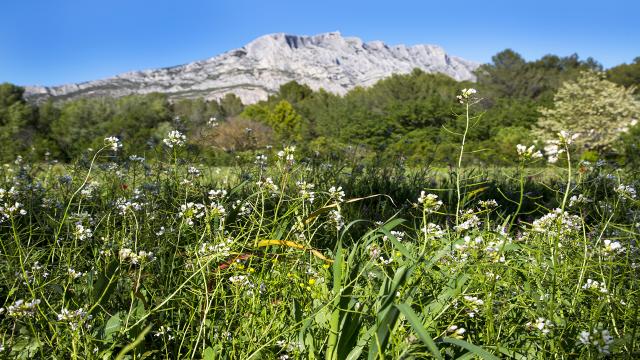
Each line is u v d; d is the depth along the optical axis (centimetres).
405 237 418
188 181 391
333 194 301
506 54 10100
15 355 232
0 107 7544
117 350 249
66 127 6494
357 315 217
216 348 234
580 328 229
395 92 9125
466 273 232
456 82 9888
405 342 206
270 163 541
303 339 230
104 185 483
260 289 258
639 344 213
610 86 6075
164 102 7756
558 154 247
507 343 234
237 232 326
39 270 271
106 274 236
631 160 554
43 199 435
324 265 275
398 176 738
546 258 276
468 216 288
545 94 8706
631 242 293
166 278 289
